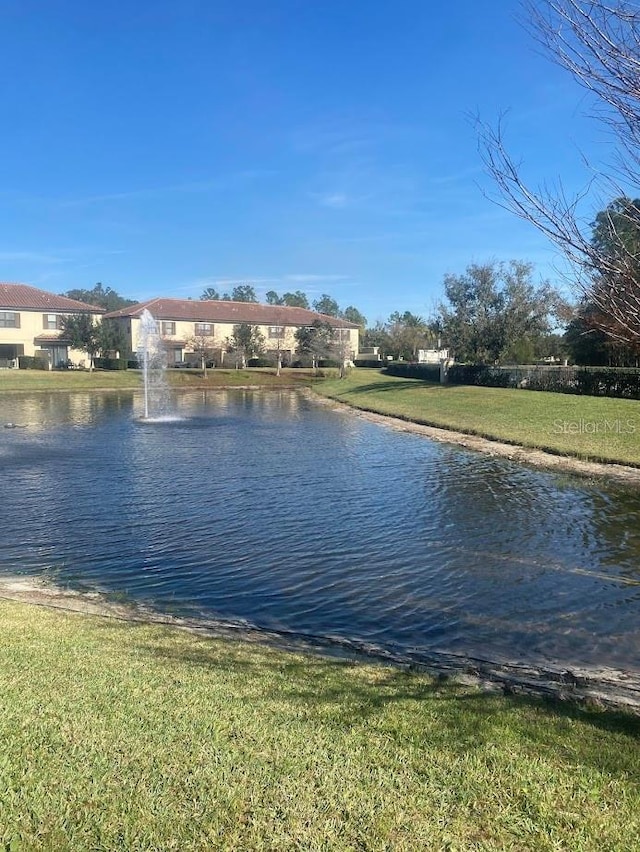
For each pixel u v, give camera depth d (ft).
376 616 22.88
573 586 26.05
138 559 29.32
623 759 11.75
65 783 10.41
